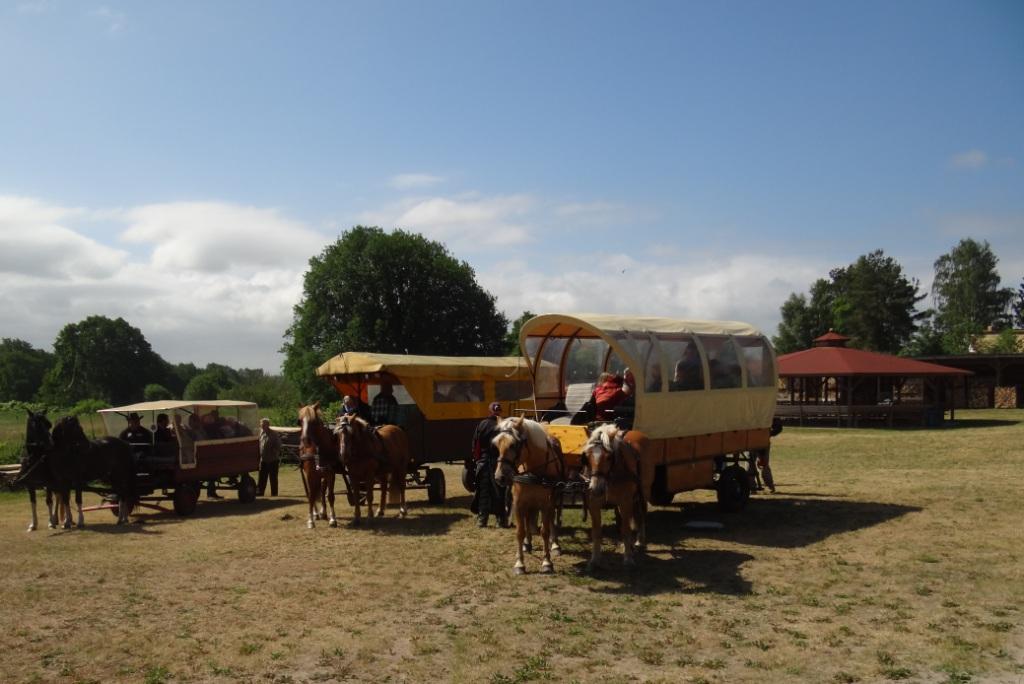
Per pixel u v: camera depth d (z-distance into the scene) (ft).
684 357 45.34
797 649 24.54
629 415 42.34
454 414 59.21
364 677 22.85
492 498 45.73
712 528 43.47
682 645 25.13
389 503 55.16
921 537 39.78
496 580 33.32
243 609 29.71
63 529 48.75
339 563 37.01
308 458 46.62
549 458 35.01
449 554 38.37
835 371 126.41
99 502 65.36
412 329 166.91
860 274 265.75
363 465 46.85
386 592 31.86
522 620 27.76
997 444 84.74
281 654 24.68
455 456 59.21
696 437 45.80
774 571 34.06
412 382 56.03
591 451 33.09
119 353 290.97
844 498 53.01
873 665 23.04
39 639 26.32
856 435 106.73
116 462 50.39
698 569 34.65
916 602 29.12
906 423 128.47
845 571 33.76
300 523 48.67
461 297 175.42
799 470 71.15
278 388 192.24
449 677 22.76
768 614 28.14
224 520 51.52
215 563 37.60
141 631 27.14
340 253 167.63
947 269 308.60
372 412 58.03
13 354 349.00
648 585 32.22
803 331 280.92
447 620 28.07
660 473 43.19
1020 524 42.37
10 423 129.29
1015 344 207.82
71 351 287.28
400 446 50.78
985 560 34.91
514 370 63.52
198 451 55.16
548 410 46.57
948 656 23.57
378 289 165.89
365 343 161.38
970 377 168.96
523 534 34.35
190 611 29.53
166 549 41.47
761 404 52.65
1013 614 27.45
